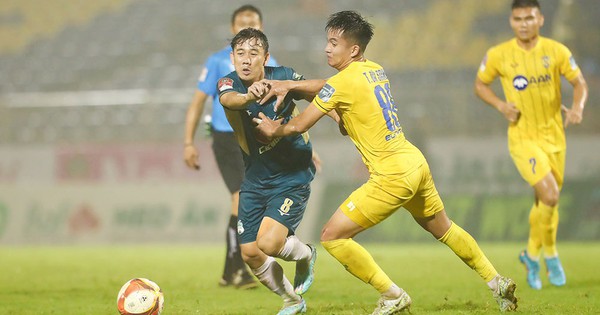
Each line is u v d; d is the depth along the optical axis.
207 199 69.44
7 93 101.50
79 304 22.48
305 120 17.09
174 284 28.45
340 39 17.55
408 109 80.75
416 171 17.11
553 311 18.53
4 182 74.88
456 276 30.56
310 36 102.25
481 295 22.95
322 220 65.44
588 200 60.38
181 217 69.50
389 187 17.00
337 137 70.31
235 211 26.70
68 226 71.75
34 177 74.50
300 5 108.00
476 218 62.09
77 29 114.25
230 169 27.11
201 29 108.94
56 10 118.75
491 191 65.75
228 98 17.31
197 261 42.28
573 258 39.44
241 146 18.58
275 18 106.69
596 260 37.97
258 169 18.36
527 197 61.75
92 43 110.75
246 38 17.73
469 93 81.69
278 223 17.86
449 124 78.00
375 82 17.33
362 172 68.12
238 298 23.38
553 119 26.31
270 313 19.56
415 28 101.19
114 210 71.25
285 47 100.00
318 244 64.06
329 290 25.50
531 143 26.27
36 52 111.62
